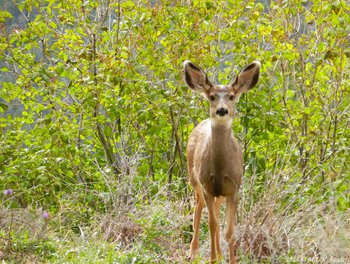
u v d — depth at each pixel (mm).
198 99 14953
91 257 10695
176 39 14984
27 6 15547
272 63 15656
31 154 14875
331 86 14984
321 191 12914
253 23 15031
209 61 15070
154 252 11438
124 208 12492
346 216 11523
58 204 13633
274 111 14805
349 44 14977
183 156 15367
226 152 11086
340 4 14055
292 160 14484
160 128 14727
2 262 10391
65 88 15664
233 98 11328
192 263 10906
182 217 12641
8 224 11859
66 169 14555
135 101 14750
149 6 15664
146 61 15422
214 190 11211
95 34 15359
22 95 15227
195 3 15008
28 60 15305
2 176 14242
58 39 15445
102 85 14602
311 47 15242
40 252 10969
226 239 10820
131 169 13812
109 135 14727
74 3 15359
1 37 15688
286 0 14602
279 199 11820
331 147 14688
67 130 15008
